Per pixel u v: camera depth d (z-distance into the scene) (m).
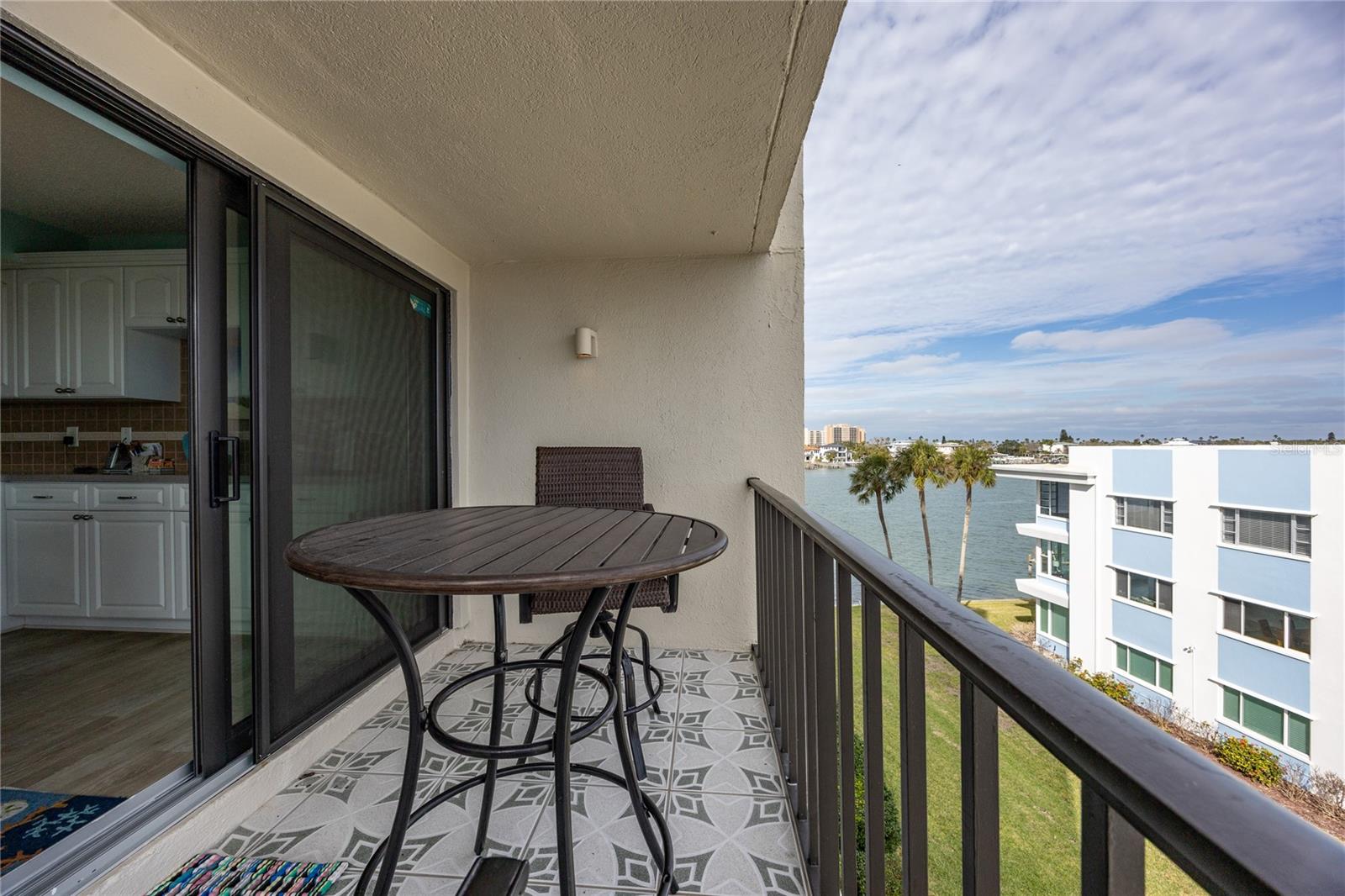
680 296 2.90
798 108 1.64
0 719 2.06
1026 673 0.43
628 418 2.92
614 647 1.24
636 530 1.42
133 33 1.28
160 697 2.24
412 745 1.10
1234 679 7.74
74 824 1.50
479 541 1.24
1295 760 7.01
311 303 1.89
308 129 1.73
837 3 1.25
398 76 1.50
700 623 2.88
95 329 3.12
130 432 3.43
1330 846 0.23
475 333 2.99
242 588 1.66
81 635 2.95
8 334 3.13
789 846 1.45
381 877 1.07
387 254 2.31
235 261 1.65
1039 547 11.87
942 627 0.55
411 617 2.53
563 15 1.29
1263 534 7.59
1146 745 0.33
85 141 2.30
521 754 1.04
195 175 1.51
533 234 2.59
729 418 2.88
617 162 1.94
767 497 2.01
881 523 17.12
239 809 1.51
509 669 1.41
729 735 2.00
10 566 2.97
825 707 1.16
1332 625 6.89
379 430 2.30
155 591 2.94
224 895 1.27
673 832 1.50
